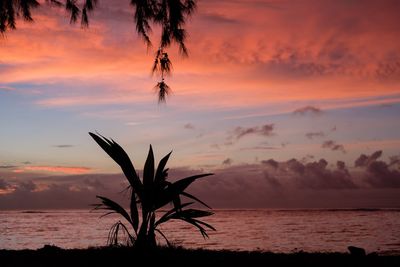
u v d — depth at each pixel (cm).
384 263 513
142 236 488
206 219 6788
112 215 9512
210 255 527
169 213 512
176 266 458
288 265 485
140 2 507
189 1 505
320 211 12925
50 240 2055
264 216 8525
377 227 3678
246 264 483
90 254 509
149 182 497
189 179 498
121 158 500
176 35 504
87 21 509
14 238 2238
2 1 494
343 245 1786
